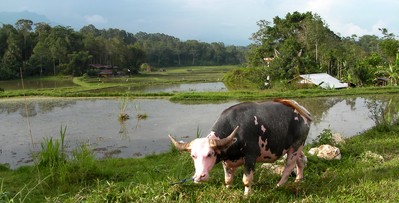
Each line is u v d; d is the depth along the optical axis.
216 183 6.98
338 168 8.15
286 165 6.89
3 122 19.16
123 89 41.50
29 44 74.12
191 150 5.67
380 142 11.14
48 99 29.09
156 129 16.95
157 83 50.69
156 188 6.21
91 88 41.16
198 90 40.22
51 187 7.65
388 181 6.81
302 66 41.59
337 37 57.69
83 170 8.28
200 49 128.38
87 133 16.20
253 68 49.09
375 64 44.25
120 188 6.89
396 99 26.33
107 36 129.62
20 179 8.28
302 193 6.41
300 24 52.41
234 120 6.17
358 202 5.86
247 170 6.20
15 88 46.06
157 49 117.12
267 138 6.32
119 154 12.63
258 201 5.94
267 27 54.44
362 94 29.64
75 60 68.06
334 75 46.06
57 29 79.25
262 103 6.59
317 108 22.89
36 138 15.26
